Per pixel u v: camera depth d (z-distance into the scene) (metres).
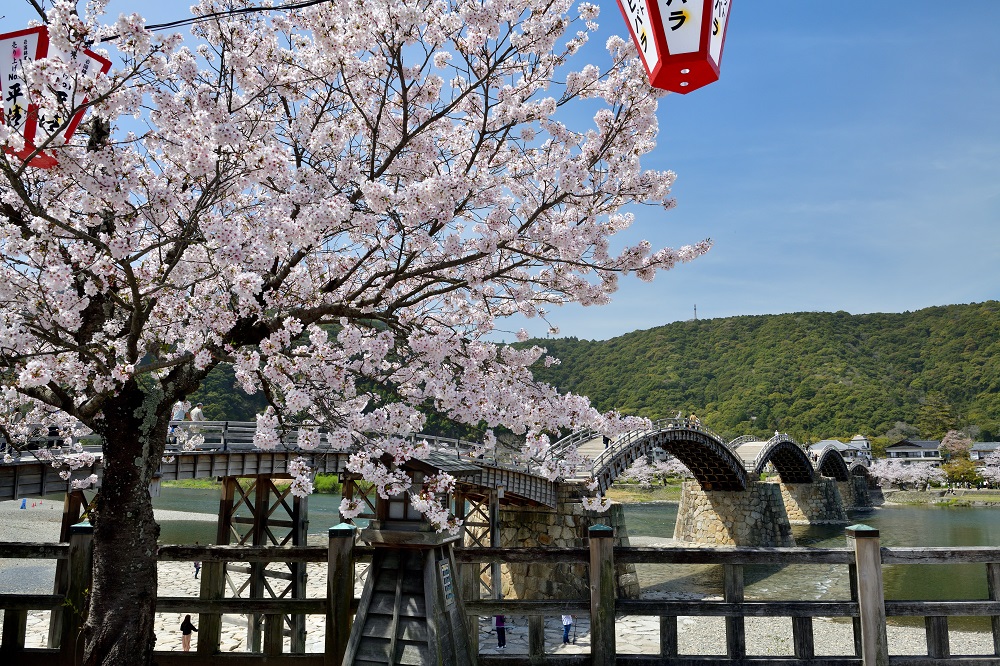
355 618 5.79
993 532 56.75
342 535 6.23
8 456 12.02
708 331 176.62
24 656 6.53
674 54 2.85
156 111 6.46
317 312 6.71
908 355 155.62
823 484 69.88
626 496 84.38
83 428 10.63
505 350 7.58
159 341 8.00
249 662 6.37
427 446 6.26
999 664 5.95
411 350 7.06
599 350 181.25
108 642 5.91
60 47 5.24
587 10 7.38
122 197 5.67
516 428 7.21
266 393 6.77
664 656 6.11
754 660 6.02
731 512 48.03
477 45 7.14
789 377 147.62
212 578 6.62
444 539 5.88
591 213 7.45
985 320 155.62
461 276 7.37
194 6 7.49
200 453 21.06
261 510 23.45
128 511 6.25
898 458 113.19
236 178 6.77
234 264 6.52
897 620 24.81
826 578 36.56
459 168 7.59
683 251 7.31
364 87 8.06
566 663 6.06
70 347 6.23
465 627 6.03
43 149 5.38
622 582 27.55
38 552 6.66
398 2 6.73
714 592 31.97
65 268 5.88
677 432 38.19
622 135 7.56
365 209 7.20
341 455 25.97
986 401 127.69
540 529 27.88
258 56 7.55
